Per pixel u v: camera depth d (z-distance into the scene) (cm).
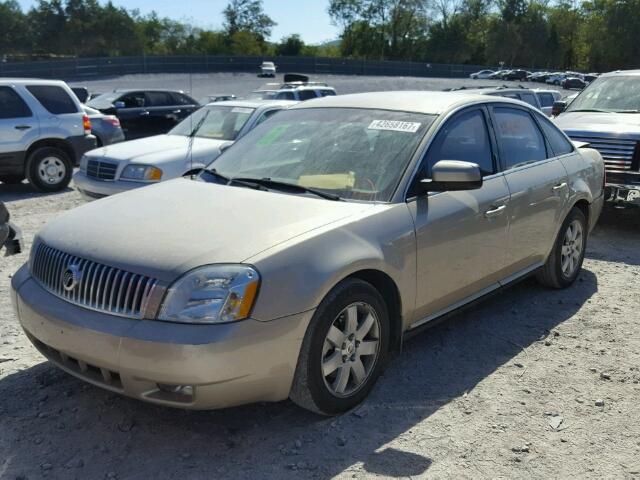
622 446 341
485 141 471
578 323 507
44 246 360
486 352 452
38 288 353
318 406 343
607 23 9362
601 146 818
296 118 478
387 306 388
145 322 305
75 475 309
